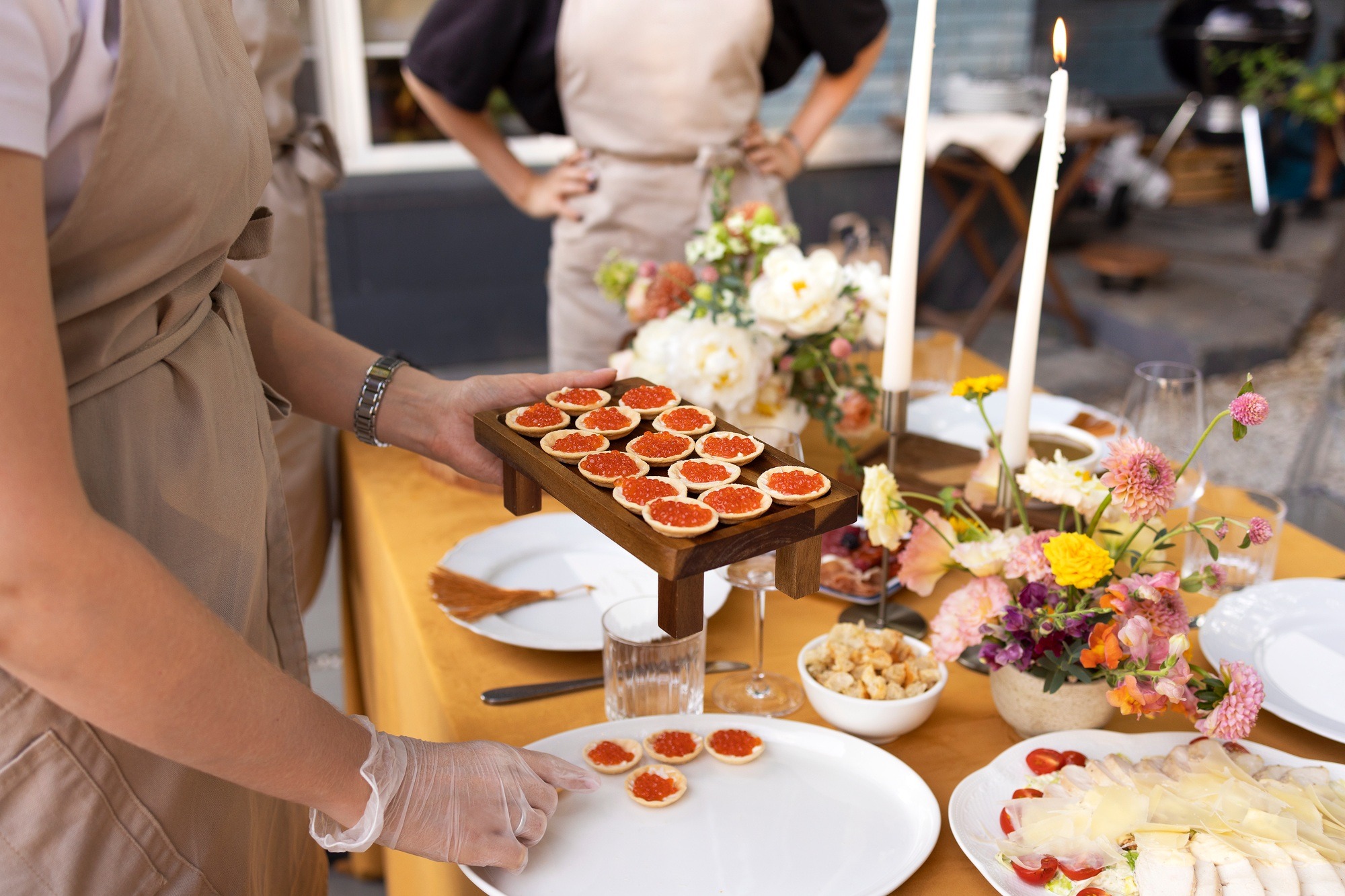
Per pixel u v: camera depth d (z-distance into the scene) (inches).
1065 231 212.4
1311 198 223.5
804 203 182.9
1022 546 35.4
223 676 23.8
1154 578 33.2
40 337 20.9
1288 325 173.9
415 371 43.3
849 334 56.8
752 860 31.7
